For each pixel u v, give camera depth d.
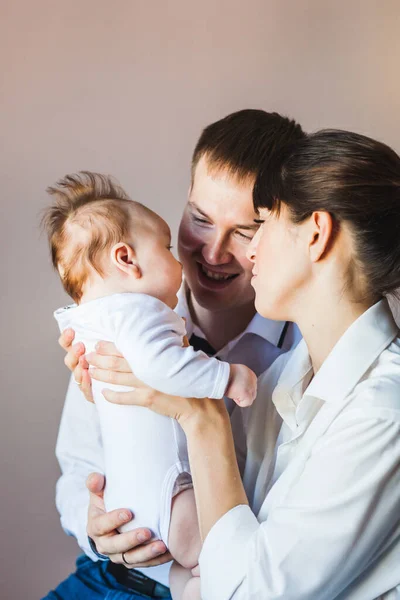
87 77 1.95
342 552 0.97
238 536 1.04
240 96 1.99
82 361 1.27
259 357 1.59
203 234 1.45
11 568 2.06
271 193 1.12
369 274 1.07
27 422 2.03
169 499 1.21
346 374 1.07
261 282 1.14
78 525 1.48
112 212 1.28
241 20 1.96
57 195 1.38
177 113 1.98
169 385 1.14
